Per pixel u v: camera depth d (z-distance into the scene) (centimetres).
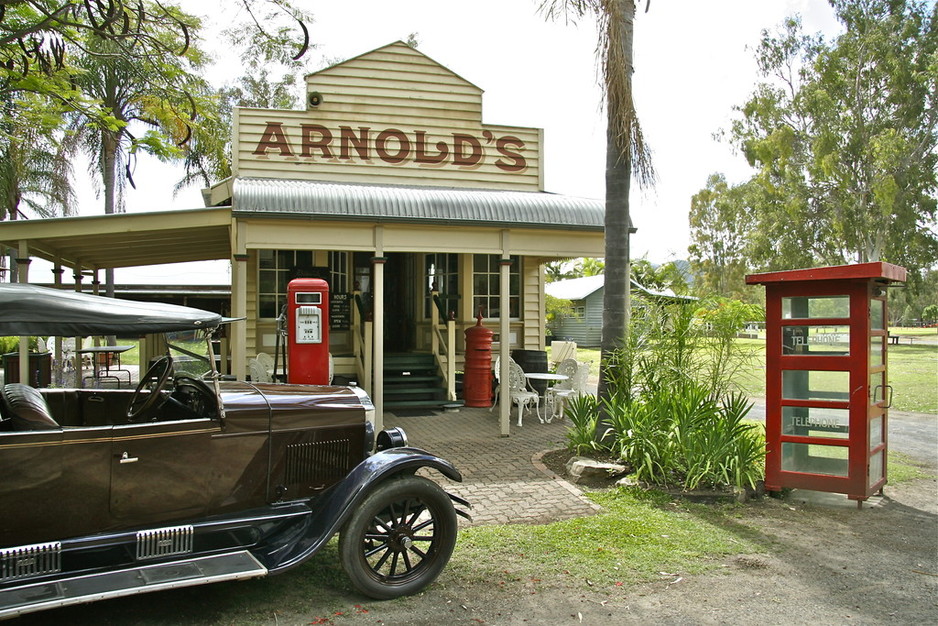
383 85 1126
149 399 398
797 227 3338
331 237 862
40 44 681
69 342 1338
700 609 399
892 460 822
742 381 1570
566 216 927
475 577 442
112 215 837
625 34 700
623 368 728
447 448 827
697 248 5053
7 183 2012
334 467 438
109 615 381
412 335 1303
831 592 424
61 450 343
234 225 866
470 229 909
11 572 331
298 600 406
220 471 393
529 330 1294
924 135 3141
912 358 2459
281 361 1113
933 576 452
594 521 552
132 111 1900
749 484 638
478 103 1166
